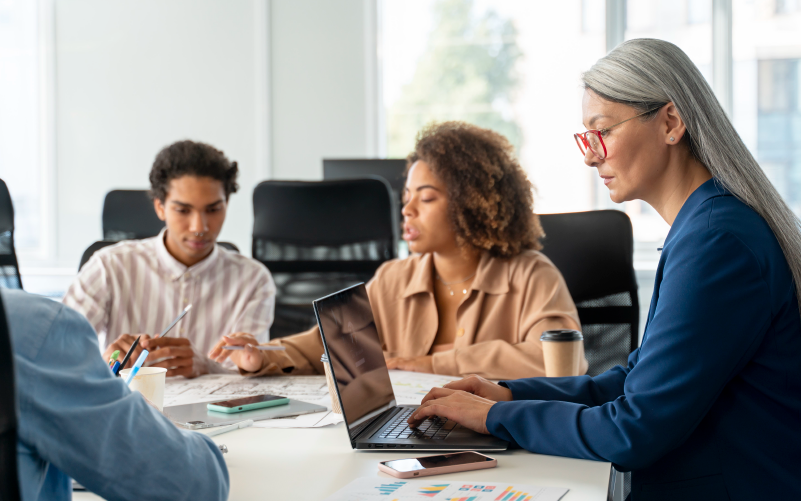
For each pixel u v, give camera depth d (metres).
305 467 0.96
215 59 4.25
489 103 4.06
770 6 3.63
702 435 0.97
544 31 3.95
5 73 4.39
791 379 0.95
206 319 2.14
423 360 1.72
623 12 3.83
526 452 1.03
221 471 0.75
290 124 4.23
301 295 2.53
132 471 0.65
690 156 1.06
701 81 1.04
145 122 4.32
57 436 0.61
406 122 4.18
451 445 1.03
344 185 2.53
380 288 1.95
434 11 4.10
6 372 0.51
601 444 0.95
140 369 1.19
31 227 4.43
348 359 1.13
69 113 4.36
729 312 0.91
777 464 0.94
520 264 1.82
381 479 0.90
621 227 2.06
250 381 1.60
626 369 1.25
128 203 2.93
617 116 1.06
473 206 1.78
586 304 2.06
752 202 0.99
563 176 3.96
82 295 2.06
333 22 4.16
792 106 3.64
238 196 4.27
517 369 1.62
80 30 4.33
